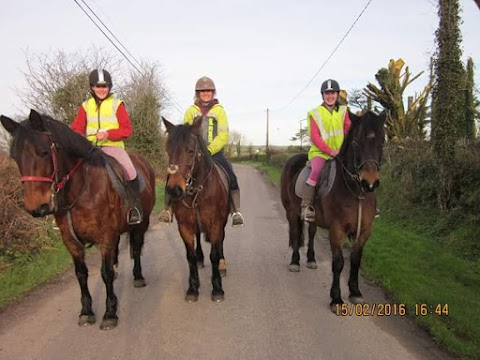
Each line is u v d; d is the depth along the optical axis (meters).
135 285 5.44
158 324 4.23
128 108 20.55
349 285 4.85
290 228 6.32
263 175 28.95
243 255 7.04
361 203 4.50
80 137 4.07
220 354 3.59
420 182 9.66
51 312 4.55
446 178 8.04
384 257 6.40
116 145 4.89
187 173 4.37
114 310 4.23
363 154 4.20
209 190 4.82
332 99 5.24
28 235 6.48
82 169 4.06
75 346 3.76
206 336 3.94
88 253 7.08
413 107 13.66
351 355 3.56
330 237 4.69
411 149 11.05
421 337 3.91
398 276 5.47
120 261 6.79
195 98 5.52
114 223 4.33
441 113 8.01
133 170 4.81
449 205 8.05
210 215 4.88
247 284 5.49
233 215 5.46
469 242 6.80
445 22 7.85
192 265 4.95
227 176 5.36
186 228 4.88
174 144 4.38
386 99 13.79
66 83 16.41
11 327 4.17
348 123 5.29
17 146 3.52
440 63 7.95
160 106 21.34
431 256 6.45
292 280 5.67
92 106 4.82
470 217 7.31
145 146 20.42
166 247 7.77
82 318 4.20
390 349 3.67
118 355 3.59
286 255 7.06
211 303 4.81
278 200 14.91
